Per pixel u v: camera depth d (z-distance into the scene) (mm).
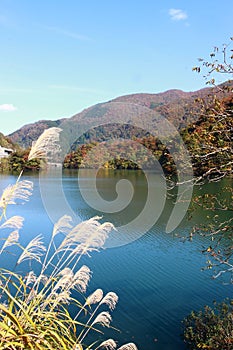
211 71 5855
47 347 2344
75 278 3061
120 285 12172
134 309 10570
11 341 2160
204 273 13391
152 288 12109
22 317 2482
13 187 2732
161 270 13648
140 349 8422
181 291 11922
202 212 16016
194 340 8586
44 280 3018
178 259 14867
